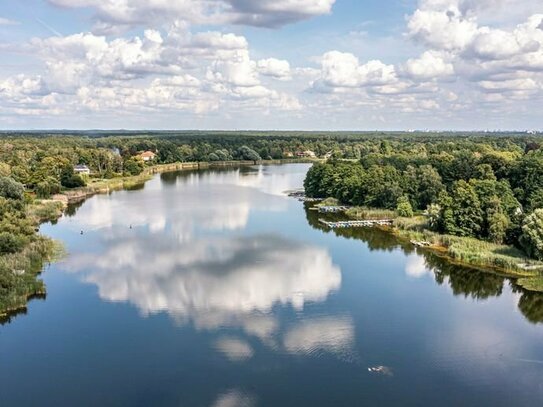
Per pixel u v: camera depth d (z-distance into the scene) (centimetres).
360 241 11406
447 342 6362
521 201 12469
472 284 8519
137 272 8906
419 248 10744
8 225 9844
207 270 9044
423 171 14850
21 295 7600
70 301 7581
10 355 6003
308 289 8162
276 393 5206
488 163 14550
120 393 5241
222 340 6344
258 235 11844
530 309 7456
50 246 10175
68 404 5066
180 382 5425
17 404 5066
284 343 6275
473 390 5303
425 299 7819
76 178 19062
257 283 8400
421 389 5303
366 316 7125
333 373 5594
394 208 14212
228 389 5284
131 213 14562
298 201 17175
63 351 6088
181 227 12606
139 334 6506
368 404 5028
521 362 5881
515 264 9150
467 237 10981
